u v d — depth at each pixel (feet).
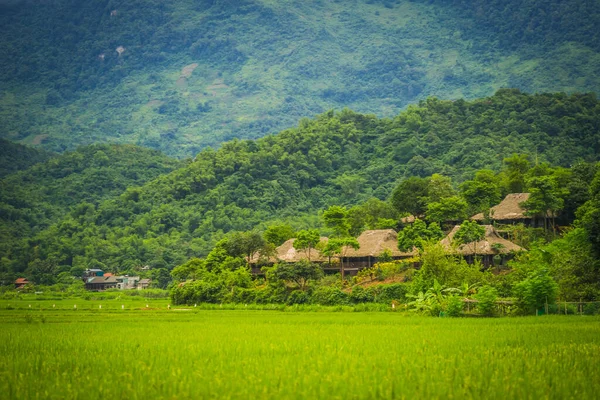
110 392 201.26
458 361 242.99
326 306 609.83
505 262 629.10
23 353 280.10
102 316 537.24
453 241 633.20
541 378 209.26
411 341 304.30
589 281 489.26
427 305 500.74
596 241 510.17
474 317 465.47
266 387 199.21
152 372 228.84
